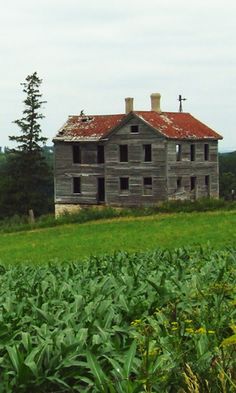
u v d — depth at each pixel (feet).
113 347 33.37
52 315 40.63
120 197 237.25
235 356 26.32
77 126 251.80
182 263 65.31
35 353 31.65
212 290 41.27
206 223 157.79
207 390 25.54
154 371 27.58
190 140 236.43
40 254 132.57
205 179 246.06
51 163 464.65
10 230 191.01
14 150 342.85
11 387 30.78
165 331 32.83
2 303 47.37
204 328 31.04
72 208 247.50
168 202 194.70
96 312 39.78
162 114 243.60
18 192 337.52
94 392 28.84
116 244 136.67
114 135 237.45
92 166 243.40
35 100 346.33
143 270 60.90
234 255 67.67
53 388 31.48
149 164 231.09
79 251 131.44
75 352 32.14
